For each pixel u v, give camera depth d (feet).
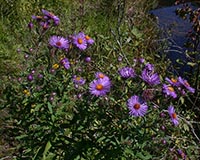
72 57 1.78
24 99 1.70
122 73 1.54
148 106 1.52
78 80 1.65
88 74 1.98
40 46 1.88
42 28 1.78
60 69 1.66
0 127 2.10
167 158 1.84
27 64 1.83
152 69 1.59
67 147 1.61
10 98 1.78
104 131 1.58
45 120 1.64
